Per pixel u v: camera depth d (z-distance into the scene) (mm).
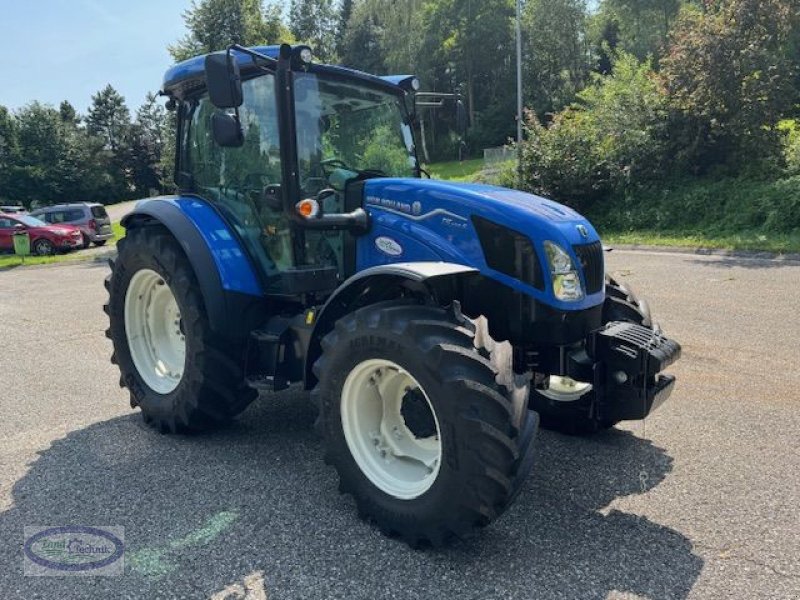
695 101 15188
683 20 15758
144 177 67812
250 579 2717
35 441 4336
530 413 2980
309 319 3814
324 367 3201
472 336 2873
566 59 48938
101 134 77625
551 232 3377
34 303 10570
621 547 2893
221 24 17688
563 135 17359
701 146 15461
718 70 14695
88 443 4273
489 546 2930
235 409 4301
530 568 2746
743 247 12273
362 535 3051
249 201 4301
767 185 14086
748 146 14914
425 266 3104
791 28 14562
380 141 4508
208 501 3412
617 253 13070
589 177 16922
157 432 4457
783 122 15648
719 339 6332
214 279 4039
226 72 3365
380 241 3822
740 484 3459
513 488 2773
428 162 4922
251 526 3148
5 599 2635
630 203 16359
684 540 2936
